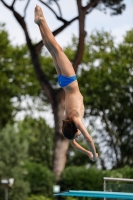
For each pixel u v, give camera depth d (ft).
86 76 242.58
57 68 58.65
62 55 57.72
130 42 243.60
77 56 159.74
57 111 168.66
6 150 170.19
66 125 56.39
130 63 241.76
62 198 161.68
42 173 166.40
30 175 167.02
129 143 240.53
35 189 166.09
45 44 58.39
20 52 243.81
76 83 57.77
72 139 57.16
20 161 169.68
